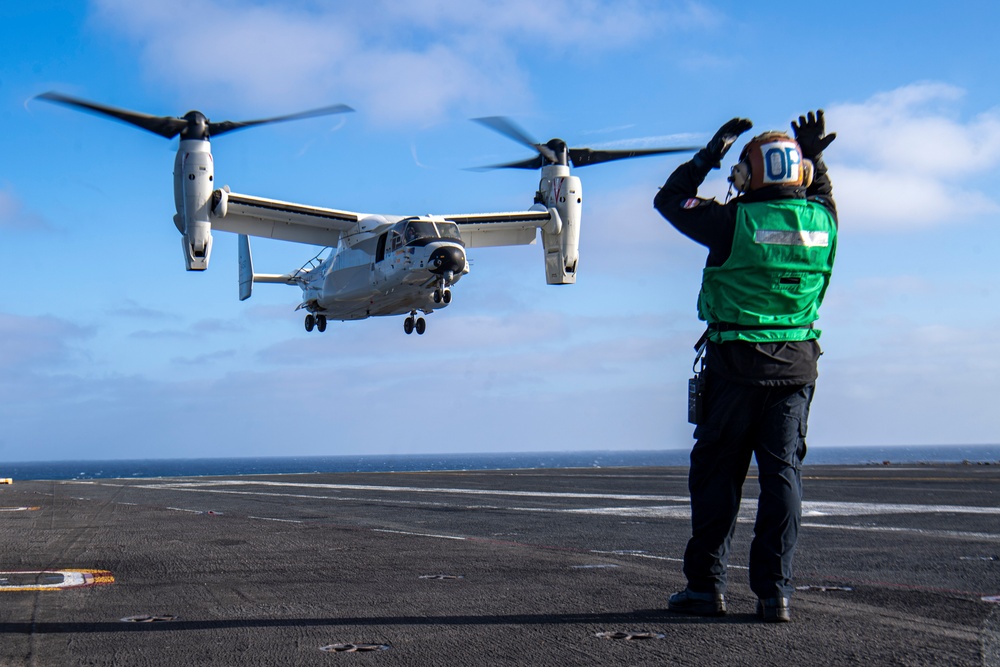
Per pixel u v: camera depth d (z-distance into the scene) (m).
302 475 27.73
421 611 3.89
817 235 3.75
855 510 9.61
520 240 27.38
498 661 2.94
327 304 27.89
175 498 13.78
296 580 4.87
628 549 6.36
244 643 3.25
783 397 3.71
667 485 16.67
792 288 3.72
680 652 3.04
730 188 4.00
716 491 3.77
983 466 28.16
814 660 2.91
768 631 3.40
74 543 6.90
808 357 3.76
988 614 3.72
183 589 4.58
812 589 4.41
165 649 3.16
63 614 3.87
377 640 3.29
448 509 10.80
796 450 3.75
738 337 3.70
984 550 6.04
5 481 22.23
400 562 5.64
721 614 3.75
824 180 3.98
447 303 24.89
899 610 3.82
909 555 5.79
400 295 24.75
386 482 19.73
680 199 3.87
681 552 6.16
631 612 3.83
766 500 3.67
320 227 26.08
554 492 14.44
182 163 21.81
